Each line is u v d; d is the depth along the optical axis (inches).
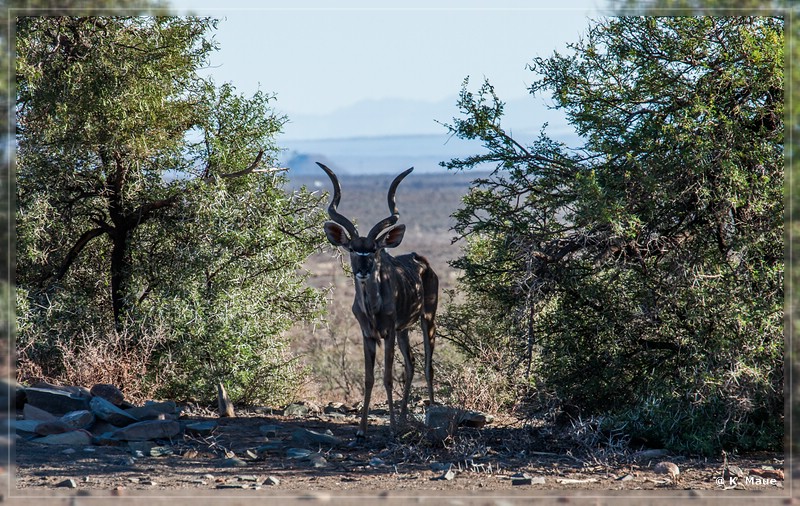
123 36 1598.2
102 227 1683.1
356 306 1284.4
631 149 1179.3
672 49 1225.4
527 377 1248.8
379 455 1138.0
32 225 1501.0
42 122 1519.4
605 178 1194.6
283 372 1754.4
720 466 1054.4
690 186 1159.6
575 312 1289.4
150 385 1521.9
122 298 1628.9
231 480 964.6
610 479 982.4
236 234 1606.8
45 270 1659.7
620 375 1261.1
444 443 1158.3
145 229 1700.3
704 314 1131.9
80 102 1517.0
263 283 1722.4
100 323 1633.9
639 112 1240.2
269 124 1744.6
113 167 1660.9
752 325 1108.5
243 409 1576.0
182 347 1574.8
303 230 1766.7
